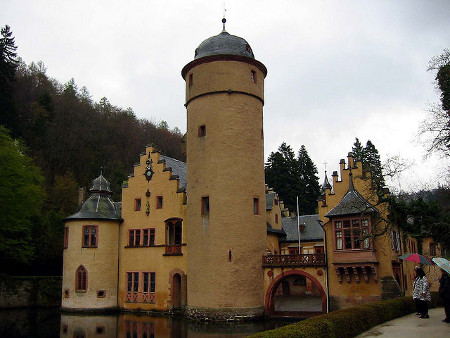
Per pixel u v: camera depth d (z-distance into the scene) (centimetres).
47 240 4462
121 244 3750
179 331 2502
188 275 3078
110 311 3575
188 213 3169
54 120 7625
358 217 2727
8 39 6012
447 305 1653
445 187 2672
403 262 2961
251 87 3216
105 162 7938
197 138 3166
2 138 4141
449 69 2255
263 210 3147
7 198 3809
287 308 3275
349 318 1568
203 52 3256
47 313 3484
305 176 7419
